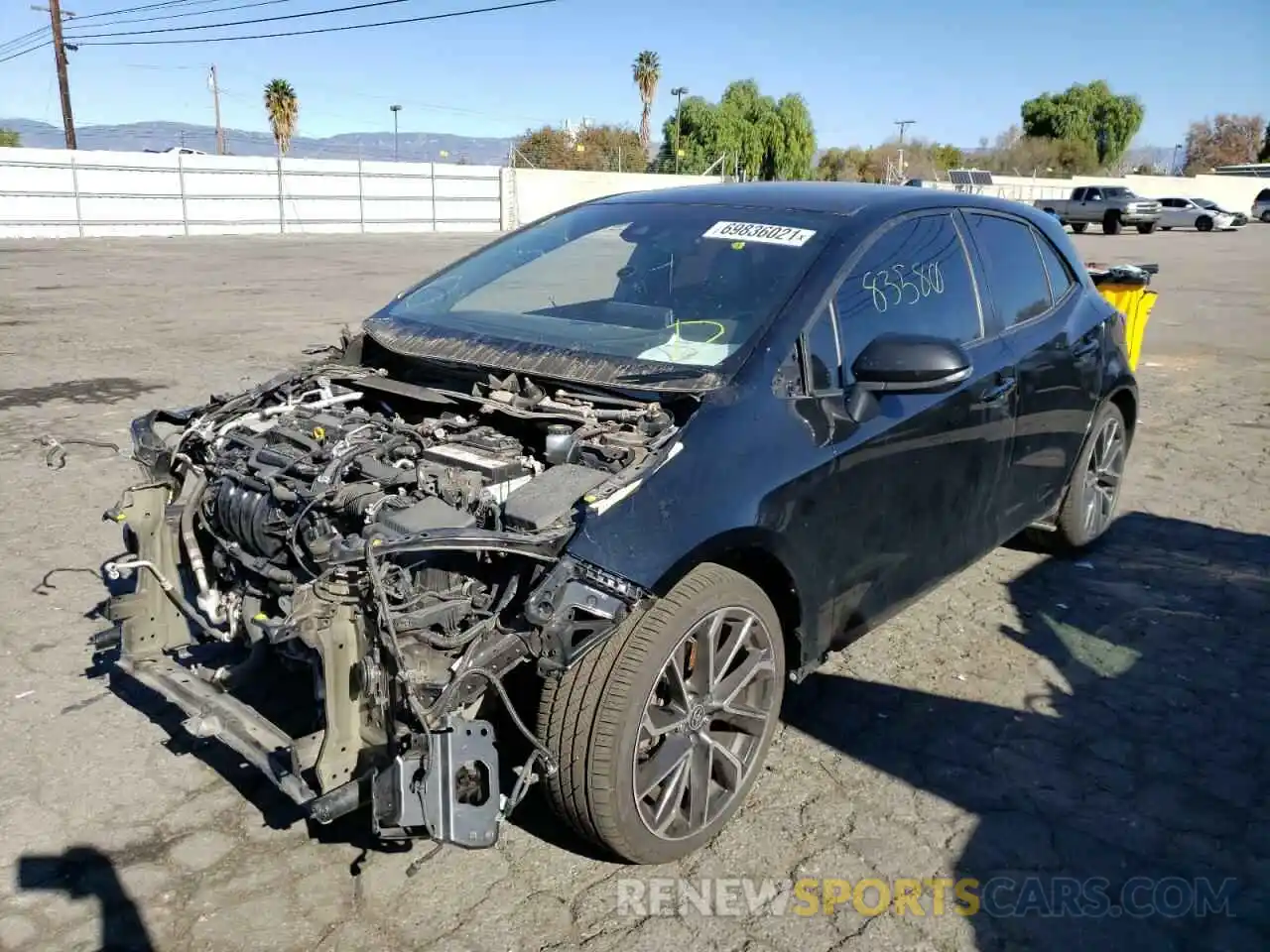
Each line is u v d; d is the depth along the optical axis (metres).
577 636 2.67
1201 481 6.98
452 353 3.68
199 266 22.28
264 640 3.12
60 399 8.77
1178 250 30.20
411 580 2.76
